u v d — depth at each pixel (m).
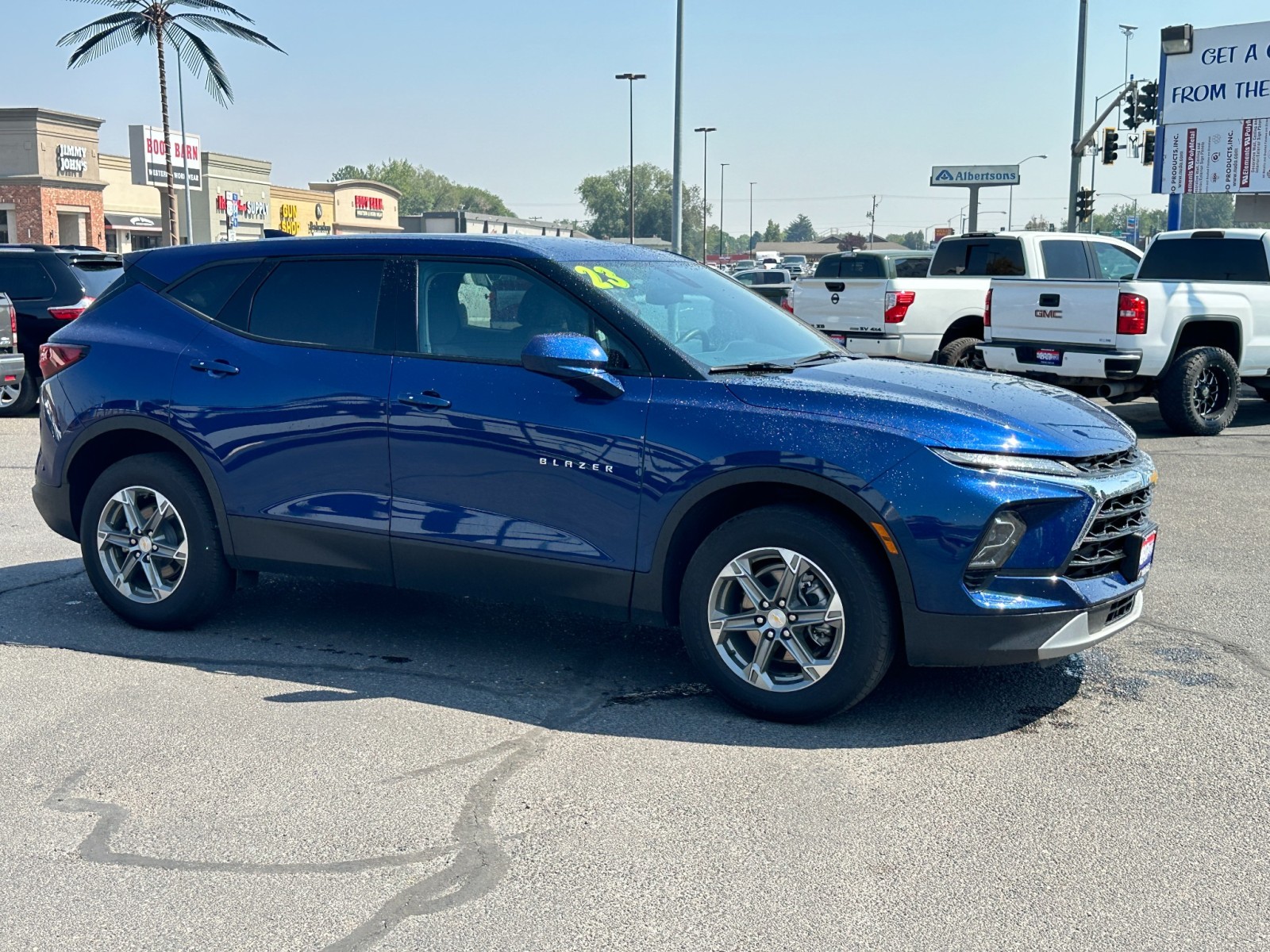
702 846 3.48
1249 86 23.11
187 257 5.62
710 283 5.42
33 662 5.11
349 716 4.50
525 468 4.70
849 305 14.88
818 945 2.97
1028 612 4.17
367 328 5.09
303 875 3.32
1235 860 3.41
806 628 4.38
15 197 37.84
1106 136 29.55
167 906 3.16
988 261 15.45
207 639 5.45
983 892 3.23
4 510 8.45
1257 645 5.41
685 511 4.44
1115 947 2.97
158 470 5.40
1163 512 8.39
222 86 33.94
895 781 3.94
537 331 4.79
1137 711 4.59
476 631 5.60
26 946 2.97
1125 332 11.26
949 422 4.23
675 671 5.04
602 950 2.96
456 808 3.73
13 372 13.60
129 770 4.01
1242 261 12.52
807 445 4.25
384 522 4.98
